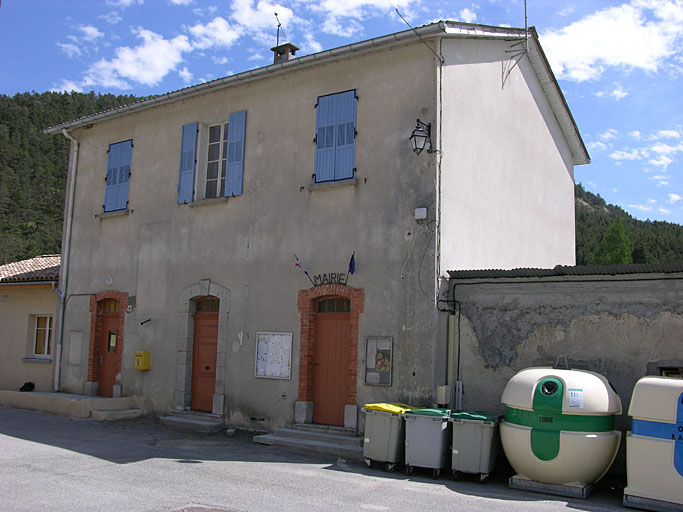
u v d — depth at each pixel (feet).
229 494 21.08
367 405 27.55
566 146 51.24
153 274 42.19
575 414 22.70
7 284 51.83
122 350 43.01
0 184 169.37
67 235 48.24
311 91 36.50
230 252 38.50
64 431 34.14
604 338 26.61
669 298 25.31
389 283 31.89
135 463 26.11
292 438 32.68
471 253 33.88
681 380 21.77
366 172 33.58
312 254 34.96
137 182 44.47
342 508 19.80
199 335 39.96
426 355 30.12
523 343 28.71
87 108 230.07
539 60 42.52
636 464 21.54
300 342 34.63
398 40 32.27
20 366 51.03
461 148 33.58
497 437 25.59
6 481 21.65
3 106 211.61
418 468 27.14
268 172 37.60
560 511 20.53
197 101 41.98
